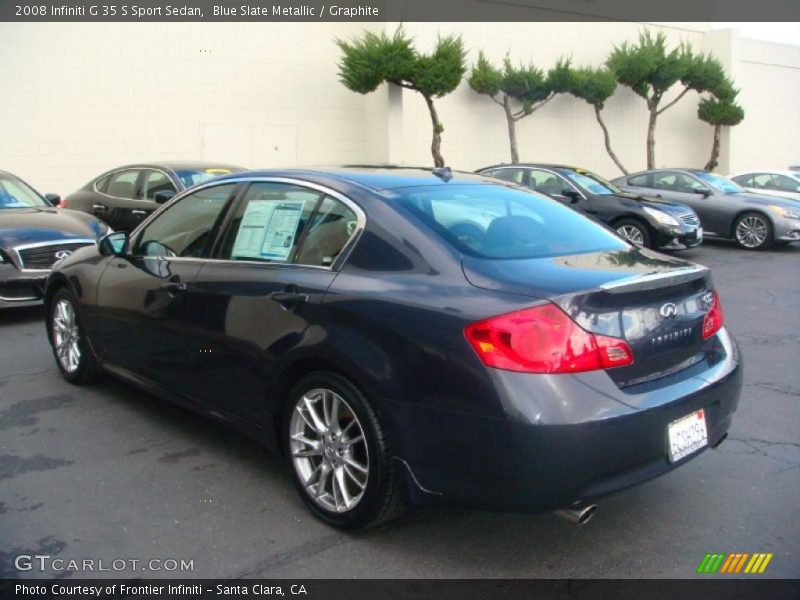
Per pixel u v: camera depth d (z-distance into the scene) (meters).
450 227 3.67
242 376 4.07
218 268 4.29
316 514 3.77
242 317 4.03
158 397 5.08
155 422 5.07
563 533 3.69
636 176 15.66
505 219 3.97
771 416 5.25
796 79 30.03
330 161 19.30
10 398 5.52
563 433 2.97
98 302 5.19
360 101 19.55
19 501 3.97
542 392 3.01
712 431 3.56
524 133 22.53
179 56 16.97
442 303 3.26
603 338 3.14
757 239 14.09
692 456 3.40
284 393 3.90
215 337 4.20
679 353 3.47
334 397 3.60
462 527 3.75
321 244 3.88
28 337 7.30
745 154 28.48
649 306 3.34
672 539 3.62
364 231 3.72
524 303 3.11
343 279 3.64
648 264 3.71
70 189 16.09
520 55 21.88
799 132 30.73
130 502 3.97
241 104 17.88
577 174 13.22
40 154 15.72
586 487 3.05
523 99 21.06
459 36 18.47
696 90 24.70
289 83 18.45
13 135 15.42
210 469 4.37
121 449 4.64
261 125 18.19
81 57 15.92
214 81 17.47
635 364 3.24
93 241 8.14
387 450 3.38
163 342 4.61
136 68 16.53
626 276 3.37
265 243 4.15
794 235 13.79
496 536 3.66
